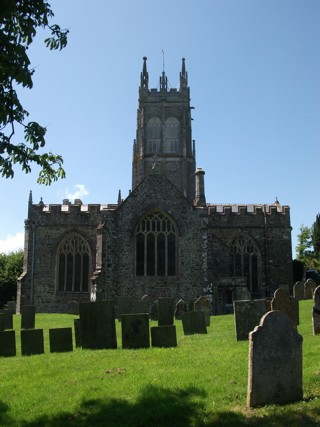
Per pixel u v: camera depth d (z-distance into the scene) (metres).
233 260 39.91
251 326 15.12
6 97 9.05
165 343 13.95
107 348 14.05
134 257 31.78
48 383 9.91
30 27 9.19
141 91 69.12
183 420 7.55
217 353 12.16
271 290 39.22
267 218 40.44
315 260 58.88
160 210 32.25
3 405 8.59
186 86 69.44
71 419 7.86
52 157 11.10
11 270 57.09
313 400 8.03
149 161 66.50
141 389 9.00
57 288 35.72
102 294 30.67
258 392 7.96
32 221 36.59
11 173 10.08
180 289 31.28
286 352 8.27
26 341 14.10
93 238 36.19
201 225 31.92
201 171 35.47
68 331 14.26
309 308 22.47
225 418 7.45
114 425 7.47
